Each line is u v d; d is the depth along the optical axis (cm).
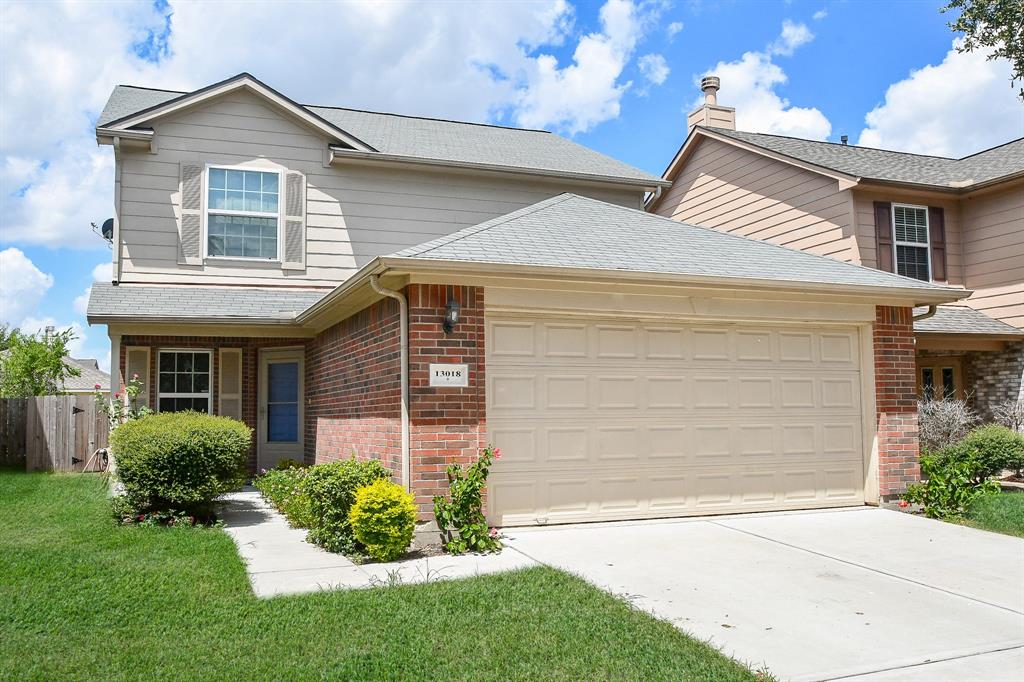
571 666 469
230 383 1433
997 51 1305
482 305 864
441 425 837
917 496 1024
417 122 1889
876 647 514
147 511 941
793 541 834
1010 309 1588
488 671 461
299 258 1442
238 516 1039
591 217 1130
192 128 1404
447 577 672
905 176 1653
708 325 999
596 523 920
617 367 947
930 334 1473
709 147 1992
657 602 608
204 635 516
